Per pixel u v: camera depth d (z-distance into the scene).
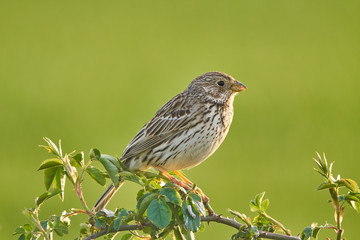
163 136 11.48
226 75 12.01
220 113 11.85
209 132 11.62
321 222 17.80
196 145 11.54
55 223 8.24
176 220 8.17
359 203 8.20
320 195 18.58
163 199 7.74
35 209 8.16
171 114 11.58
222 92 11.94
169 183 7.98
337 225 8.20
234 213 8.43
